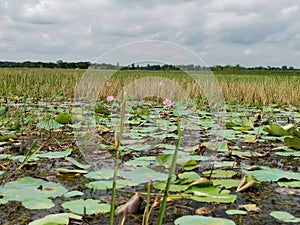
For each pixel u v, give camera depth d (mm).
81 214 2029
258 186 2627
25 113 6109
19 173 2879
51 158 3365
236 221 1996
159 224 1409
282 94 10250
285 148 3838
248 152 3736
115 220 1981
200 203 2256
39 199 2236
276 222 1979
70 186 2564
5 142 3971
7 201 2201
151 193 2426
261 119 6250
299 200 2346
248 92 10383
